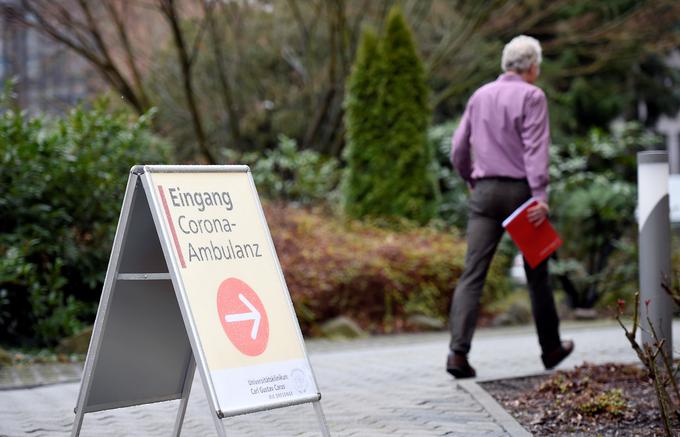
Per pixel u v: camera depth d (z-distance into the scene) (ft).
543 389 26.37
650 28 87.45
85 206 44.37
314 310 49.21
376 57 66.33
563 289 62.64
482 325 55.57
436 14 92.02
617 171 94.63
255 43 97.50
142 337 19.90
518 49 30.71
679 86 124.26
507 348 39.70
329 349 42.65
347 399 27.50
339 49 89.97
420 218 64.85
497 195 30.09
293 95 103.04
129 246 19.20
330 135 89.81
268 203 60.59
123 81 75.82
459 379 30.01
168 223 18.56
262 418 24.91
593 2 101.04
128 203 18.81
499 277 58.54
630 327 49.57
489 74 102.06
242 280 19.16
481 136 30.48
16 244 41.75
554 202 64.49
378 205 65.10
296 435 22.65
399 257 53.11
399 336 49.75
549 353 30.71
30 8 72.54
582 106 112.57
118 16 76.48
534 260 29.60
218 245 19.12
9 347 41.50
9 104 45.27
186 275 18.42
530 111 29.86
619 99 113.70
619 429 22.16
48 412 25.90
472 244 30.37
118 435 22.89
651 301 27.78
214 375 17.93
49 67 93.50
